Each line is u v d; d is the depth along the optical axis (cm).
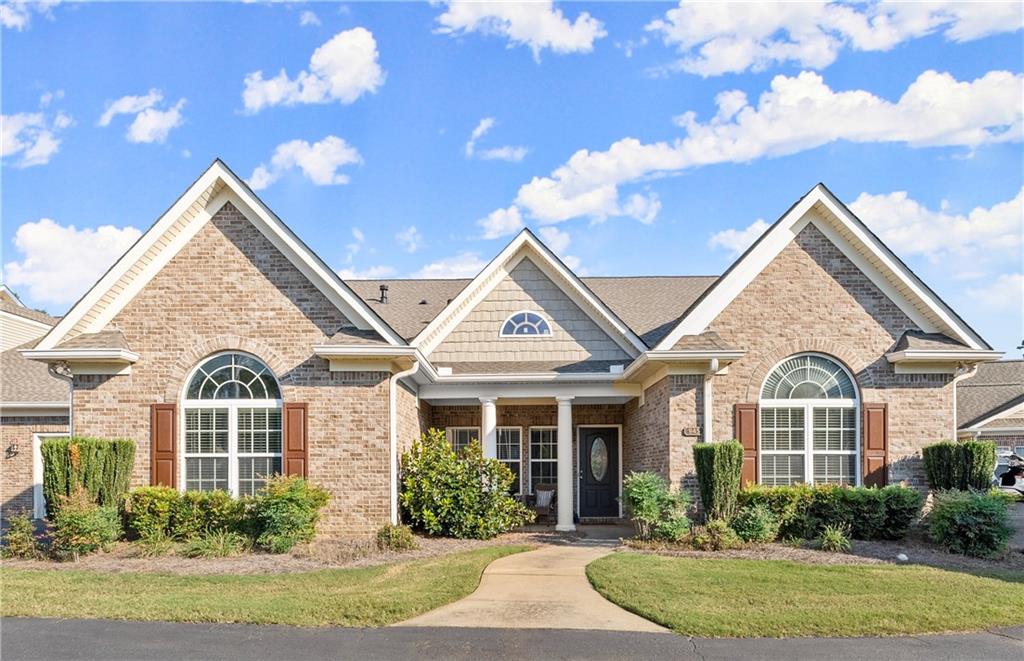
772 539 1533
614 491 2223
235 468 1662
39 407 2089
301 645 898
